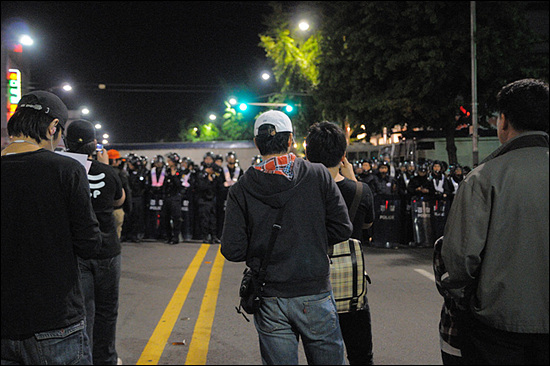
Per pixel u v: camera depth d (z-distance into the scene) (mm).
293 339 2715
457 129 23484
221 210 12859
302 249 2672
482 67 18891
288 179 2701
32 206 2447
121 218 5930
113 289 4125
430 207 11734
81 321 2586
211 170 12578
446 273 2754
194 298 6828
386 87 20328
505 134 2475
